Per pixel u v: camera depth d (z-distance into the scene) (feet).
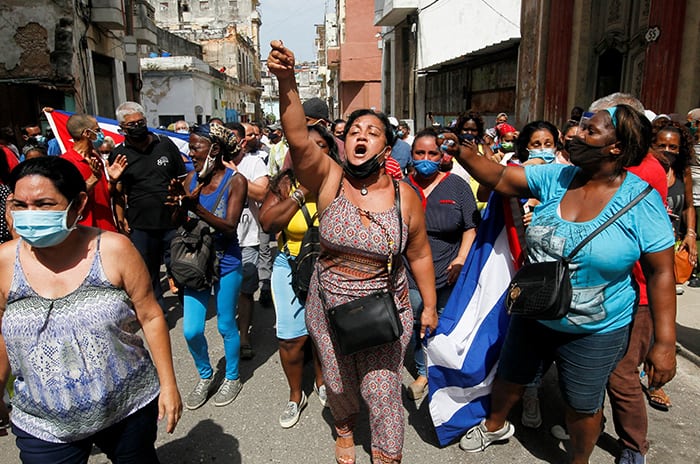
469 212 11.27
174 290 18.44
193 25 177.27
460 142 8.73
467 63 49.29
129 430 6.66
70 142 17.63
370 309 7.38
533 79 31.30
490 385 9.79
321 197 7.86
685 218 13.55
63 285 6.00
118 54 51.08
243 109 152.46
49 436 6.17
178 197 10.54
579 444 8.42
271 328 16.20
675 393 11.84
